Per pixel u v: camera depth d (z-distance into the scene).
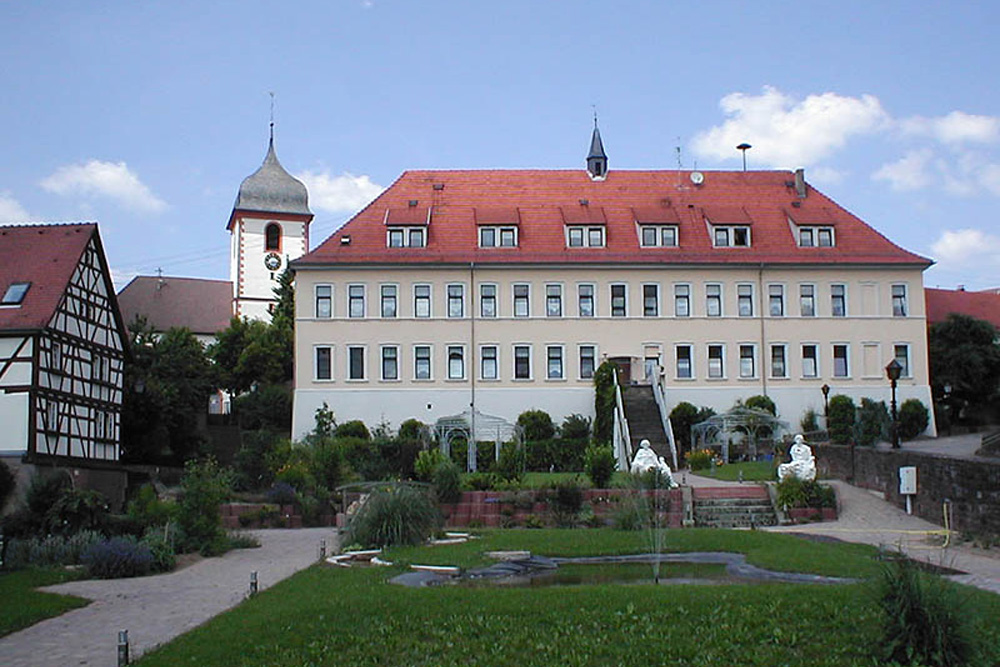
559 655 12.83
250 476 40.69
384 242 62.34
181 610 17.84
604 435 54.41
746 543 23.28
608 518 31.95
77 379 45.78
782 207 66.50
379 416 60.59
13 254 45.97
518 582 18.36
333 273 61.31
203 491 27.42
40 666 13.77
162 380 59.81
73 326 45.34
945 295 77.81
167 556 23.53
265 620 14.88
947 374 65.12
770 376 61.97
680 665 12.47
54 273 44.78
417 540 24.56
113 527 27.64
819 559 20.03
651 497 33.34
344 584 18.28
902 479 32.03
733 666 12.40
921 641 12.03
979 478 26.59
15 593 20.02
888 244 64.19
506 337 61.41
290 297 85.19
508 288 61.75
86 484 46.03
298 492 36.78
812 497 33.09
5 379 41.75
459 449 49.75
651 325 61.88
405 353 61.06
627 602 15.12
